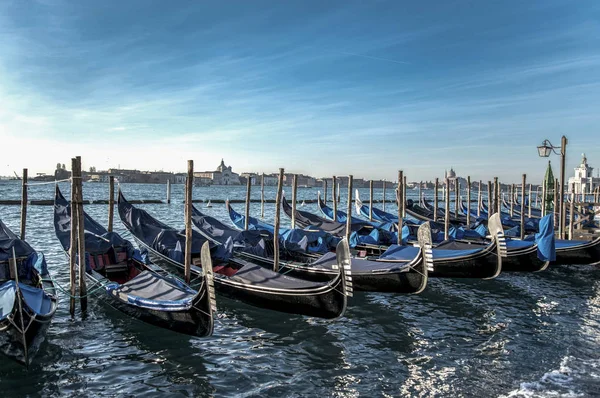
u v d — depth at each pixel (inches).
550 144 812.0
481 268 573.0
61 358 365.1
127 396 311.9
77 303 494.0
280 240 677.9
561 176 818.2
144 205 2301.9
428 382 339.0
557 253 692.7
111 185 680.4
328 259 582.6
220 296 531.5
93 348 386.0
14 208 1721.2
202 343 404.8
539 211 1476.4
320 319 470.0
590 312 510.6
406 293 532.4
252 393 319.3
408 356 385.7
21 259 480.1
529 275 682.8
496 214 555.8
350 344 410.6
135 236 685.9
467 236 853.2
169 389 322.3
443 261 596.1
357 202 1269.7
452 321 476.1
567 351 396.5
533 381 339.6
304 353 389.4
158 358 371.9
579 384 335.6
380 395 319.9
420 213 1264.8
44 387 320.5
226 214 1895.9
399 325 461.7
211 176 7844.5
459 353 392.5
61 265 674.2
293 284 468.1
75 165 443.5
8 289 362.3
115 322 442.9
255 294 485.4
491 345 410.6
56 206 697.0
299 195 4306.1
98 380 332.5
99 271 550.9
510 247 651.5
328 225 954.1
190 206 538.0
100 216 1560.0
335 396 317.7
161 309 408.5
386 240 781.9
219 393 318.7
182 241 642.2
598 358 382.9
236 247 668.1
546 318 487.8
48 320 360.8
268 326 450.6
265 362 369.7
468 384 335.6
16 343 331.9
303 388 327.9
